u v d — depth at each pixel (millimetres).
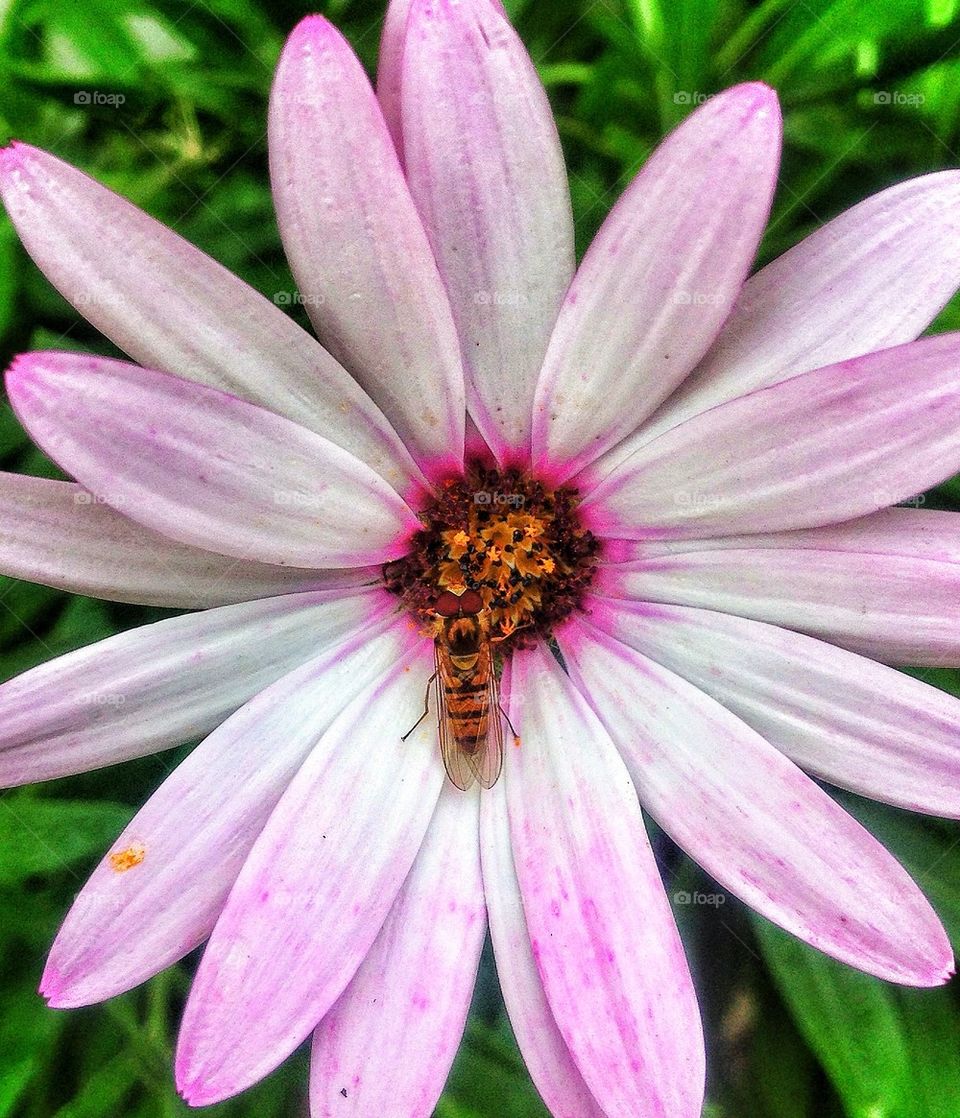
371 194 65
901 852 82
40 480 69
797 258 70
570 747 77
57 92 80
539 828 76
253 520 70
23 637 83
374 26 79
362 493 74
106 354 81
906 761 68
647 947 69
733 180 65
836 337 70
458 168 68
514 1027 71
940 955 65
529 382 75
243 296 67
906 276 68
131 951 67
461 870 75
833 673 70
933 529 69
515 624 83
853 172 81
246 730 73
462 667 76
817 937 67
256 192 82
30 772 68
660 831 82
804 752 71
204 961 66
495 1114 81
